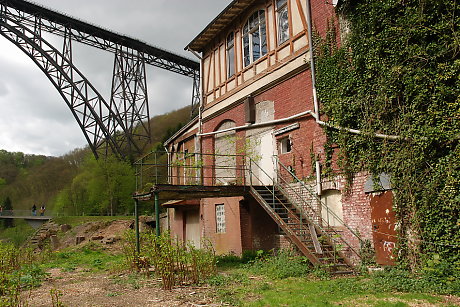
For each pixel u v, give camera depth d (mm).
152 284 8250
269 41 12484
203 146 15852
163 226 22953
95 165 34938
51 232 28234
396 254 7699
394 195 7812
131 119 33906
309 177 10281
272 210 10062
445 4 7195
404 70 7738
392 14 8172
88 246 20141
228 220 13312
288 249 10766
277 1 12312
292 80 11273
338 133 9375
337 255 8703
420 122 7426
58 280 9969
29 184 63719
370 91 8539
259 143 12617
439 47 7266
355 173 8883
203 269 8477
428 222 7168
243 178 13227
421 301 5594
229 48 14883
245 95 13375
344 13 9523
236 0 13125
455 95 6973
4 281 8016
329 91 9711
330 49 9883
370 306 5406
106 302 6770
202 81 16484
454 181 6773
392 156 7918
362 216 8641
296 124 10891
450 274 6660
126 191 33719
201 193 11195
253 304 5934
